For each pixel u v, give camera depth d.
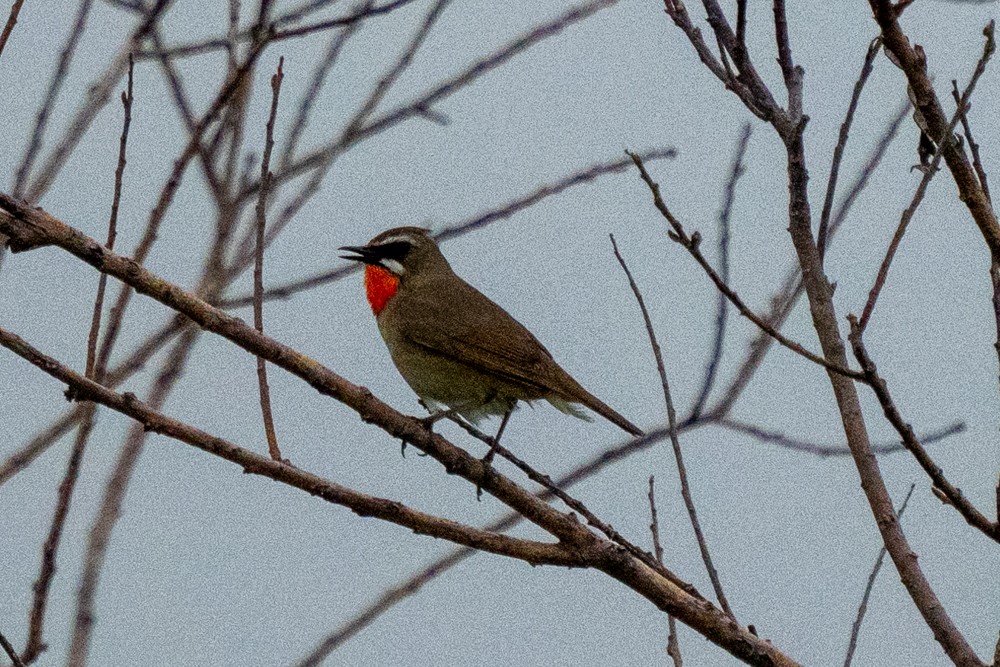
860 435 9.41
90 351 9.27
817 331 9.55
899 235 8.42
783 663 9.96
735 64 9.52
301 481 9.42
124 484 12.77
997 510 8.54
